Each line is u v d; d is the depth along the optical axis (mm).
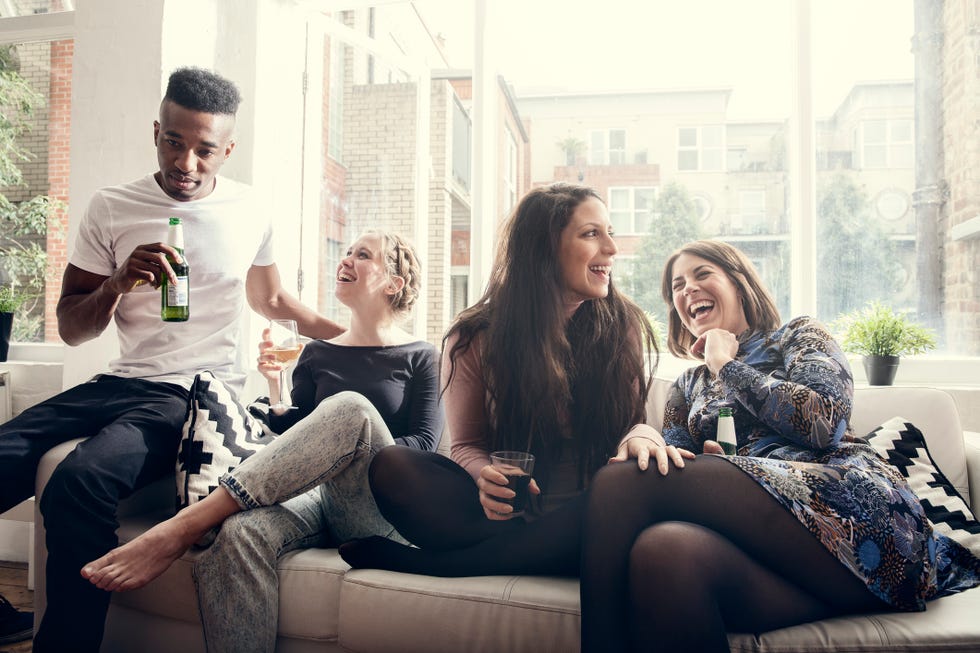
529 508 1503
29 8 3291
